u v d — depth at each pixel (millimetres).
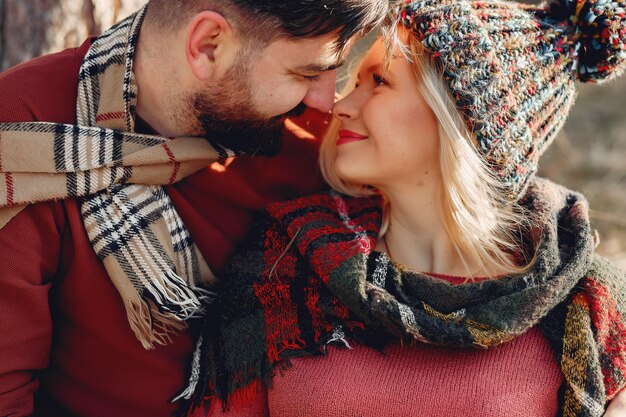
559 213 1527
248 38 1391
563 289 1352
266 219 1616
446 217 1500
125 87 1451
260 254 1570
